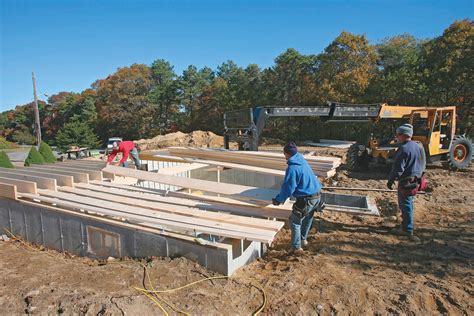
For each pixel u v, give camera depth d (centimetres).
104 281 313
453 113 878
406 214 425
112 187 565
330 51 2277
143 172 589
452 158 896
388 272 331
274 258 387
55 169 648
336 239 429
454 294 282
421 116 880
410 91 1906
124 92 3934
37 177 558
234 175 949
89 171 612
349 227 481
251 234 334
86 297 281
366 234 447
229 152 717
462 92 1855
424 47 2167
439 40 1997
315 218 519
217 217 391
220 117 3322
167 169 840
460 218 515
